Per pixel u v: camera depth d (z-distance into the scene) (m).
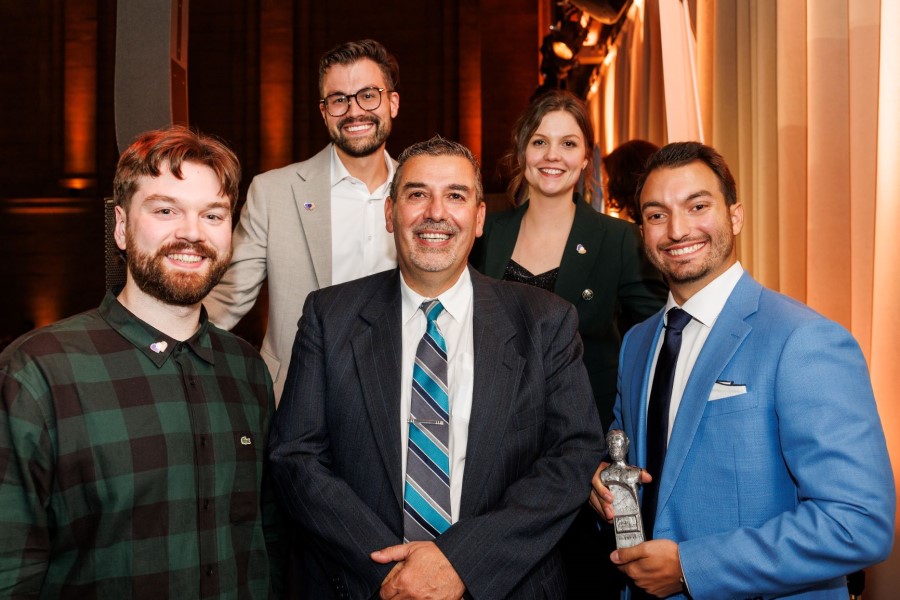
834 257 2.29
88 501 1.38
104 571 1.38
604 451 1.68
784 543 1.36
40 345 1.40
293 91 10.48
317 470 1.60
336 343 1.72
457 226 1.63
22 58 10.72
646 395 1.74
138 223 1.50
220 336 1.69
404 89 10.34
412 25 10.38
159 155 1.49
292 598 1.83
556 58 6.49
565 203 2.36
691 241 1.60
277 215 2.34
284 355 2.31
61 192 10.64
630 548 1.51
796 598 1.45
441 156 1.65
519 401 1.65
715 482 1.49
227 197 1.57
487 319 1.72
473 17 10.21
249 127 10.50
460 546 1.48
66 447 1.36
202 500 1.49
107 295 1.55
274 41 10.47
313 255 2.32
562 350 1.73
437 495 1.58
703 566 1.42
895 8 2.05
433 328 1.69
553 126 2.29
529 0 10.27
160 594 1.42
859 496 1.33
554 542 1.56
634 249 2.26
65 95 10.66
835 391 1.39
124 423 1.42
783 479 1.46
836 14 2.32
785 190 2.53
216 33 10.57
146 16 2.31
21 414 1.32
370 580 1.50
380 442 1.61
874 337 2.06
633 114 5.22
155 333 1.52
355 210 2.41
